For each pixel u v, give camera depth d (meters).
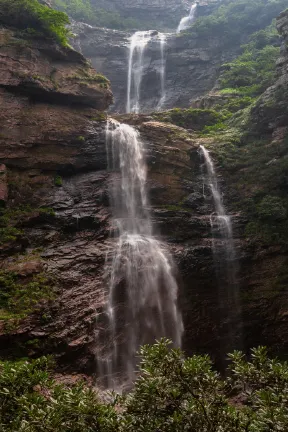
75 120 18.95
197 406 5.82
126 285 14.98
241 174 19.58
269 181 18.66
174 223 17.59
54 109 18.67
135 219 17.56
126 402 6.12
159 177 18.86
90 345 13.02
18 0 19.05
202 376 6.11
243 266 17.09
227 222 18.05
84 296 13.80
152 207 18.03
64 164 17.78
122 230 16.88
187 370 6.07
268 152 19.61
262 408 5.69
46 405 5.97
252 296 16.52
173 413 5.88
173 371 6.11
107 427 5.58
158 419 5.82
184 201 18.53
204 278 16.61
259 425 5.49
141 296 15.12
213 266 16.94
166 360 6.16
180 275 16.20
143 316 14.93
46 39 19.50
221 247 17.34
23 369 6.85
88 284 14.23
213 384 6.09
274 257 16.92
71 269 14.34
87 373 12.67
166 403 5.96
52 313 12.55
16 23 19.09
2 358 11.09
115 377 13.42
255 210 18.16
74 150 18.31
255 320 16.27
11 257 13.87
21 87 17.66
